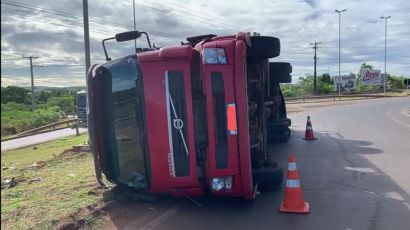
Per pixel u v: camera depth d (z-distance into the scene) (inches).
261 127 311.3
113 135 281.4
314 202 276.4
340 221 235.1
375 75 3442.4
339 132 717.9
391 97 2484.0
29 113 2048.5
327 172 376.2
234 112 239.1
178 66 246.7
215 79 240.1
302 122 932.6
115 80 271.0
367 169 386.0
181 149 246.1
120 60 267.4
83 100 1478.8
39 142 1018.1
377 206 264.7
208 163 243.1
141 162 261.4
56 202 281.0
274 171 301.7
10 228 223.9
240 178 242.8
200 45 257.4
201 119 247.8
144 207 266.8
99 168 294.0
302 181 341.1
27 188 346.6
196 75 250.7
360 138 628.7
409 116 1073.5
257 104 310.2
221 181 243.6
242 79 240.2
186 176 246.8
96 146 287.1
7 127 1595.7
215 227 227.8
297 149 526.3
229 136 240.1
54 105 2970.0
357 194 295.9
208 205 270.2
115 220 241.1
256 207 265.0
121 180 280.4
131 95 259.4
